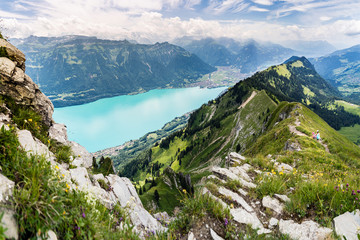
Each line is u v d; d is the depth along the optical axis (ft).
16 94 29.32
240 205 20.43
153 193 284.00
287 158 50.65
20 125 24.71
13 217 7.86
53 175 12.40
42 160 11.93
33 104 32.37
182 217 16.93
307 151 65.82
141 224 19.98
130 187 31.63
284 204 20.29
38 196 9.25
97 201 15.51
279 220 18.03
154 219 24.41
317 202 18.51
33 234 8.25
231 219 17.08
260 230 16.61
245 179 30.04
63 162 22.70
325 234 14.87
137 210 23.24
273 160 49.65
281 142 115.34
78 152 41.37
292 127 125.39
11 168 10.82
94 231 10.71
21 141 16.89
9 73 29.07
